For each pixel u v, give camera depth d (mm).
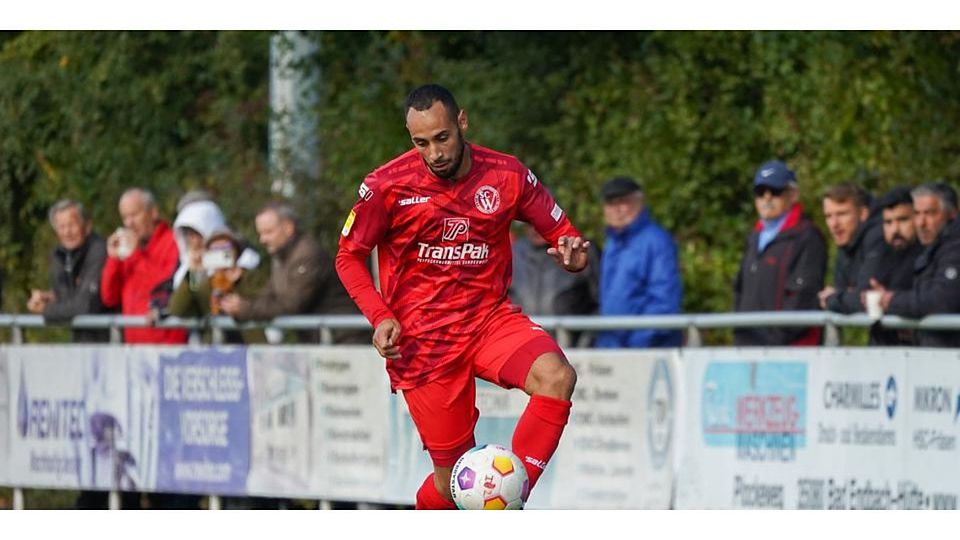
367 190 15852
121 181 37812
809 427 19266
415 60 35031
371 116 34438
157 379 24781
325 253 23422
